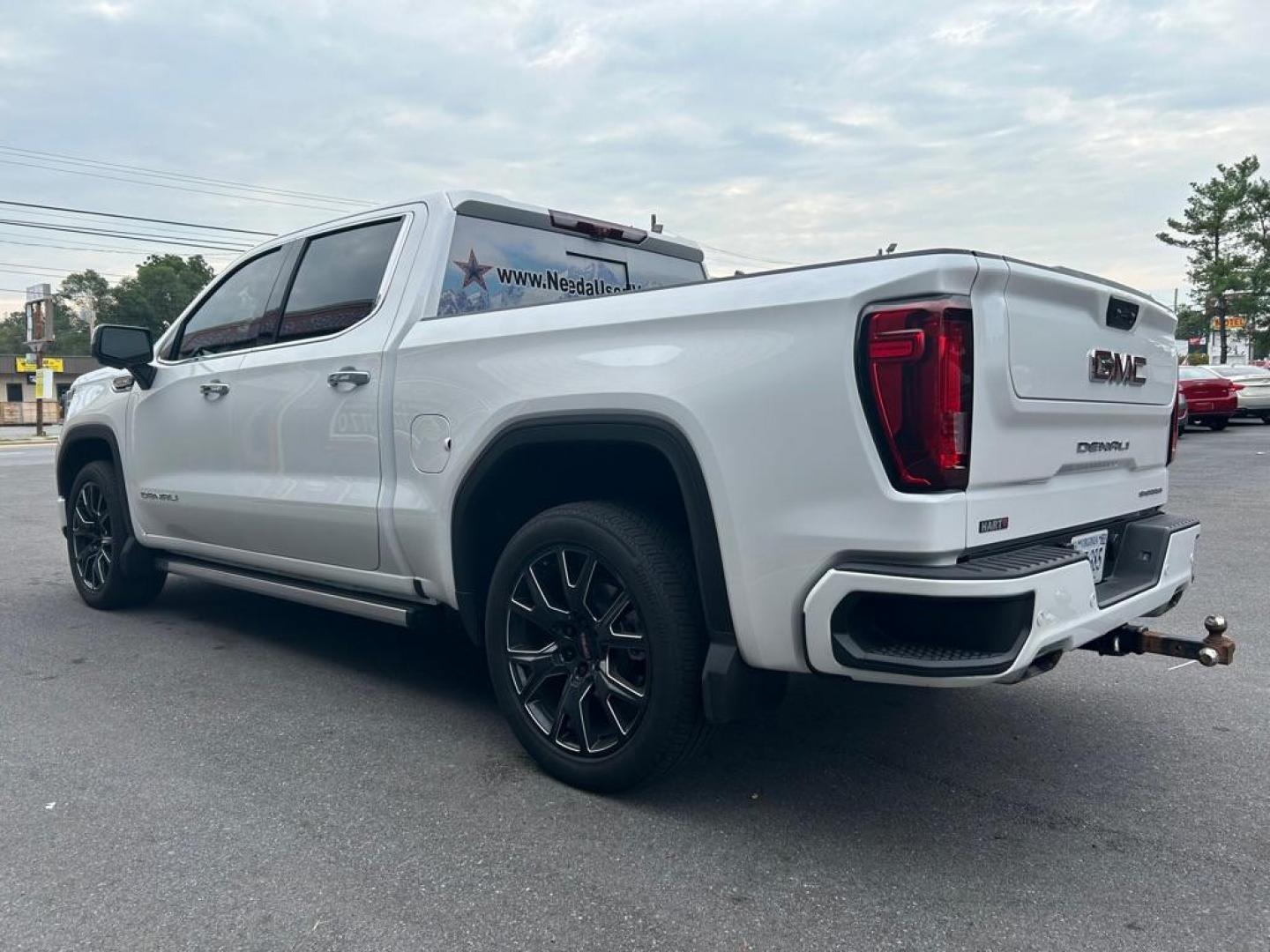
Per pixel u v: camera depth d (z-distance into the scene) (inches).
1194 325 2402.8
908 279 99.9
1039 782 133.0
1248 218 2012.8
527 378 130.4
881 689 171.8
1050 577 102.6
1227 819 121.9
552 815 122.6
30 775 135.2
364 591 164.4
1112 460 131.0
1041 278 109.1
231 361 183.3
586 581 125.7
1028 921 99.2
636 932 97.5
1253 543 304.8
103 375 226.5
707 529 114.0
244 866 110.2
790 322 106.3
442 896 103.9
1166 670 182.5
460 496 139.3
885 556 101.3
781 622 109.3
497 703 165.0
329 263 171.8
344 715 159.2
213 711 160.7
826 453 103.9
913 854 113.0
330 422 160.9
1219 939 96.1
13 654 194.2
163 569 210.5
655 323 118.0
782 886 106.0
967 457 100.8
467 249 161.2
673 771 124.1
